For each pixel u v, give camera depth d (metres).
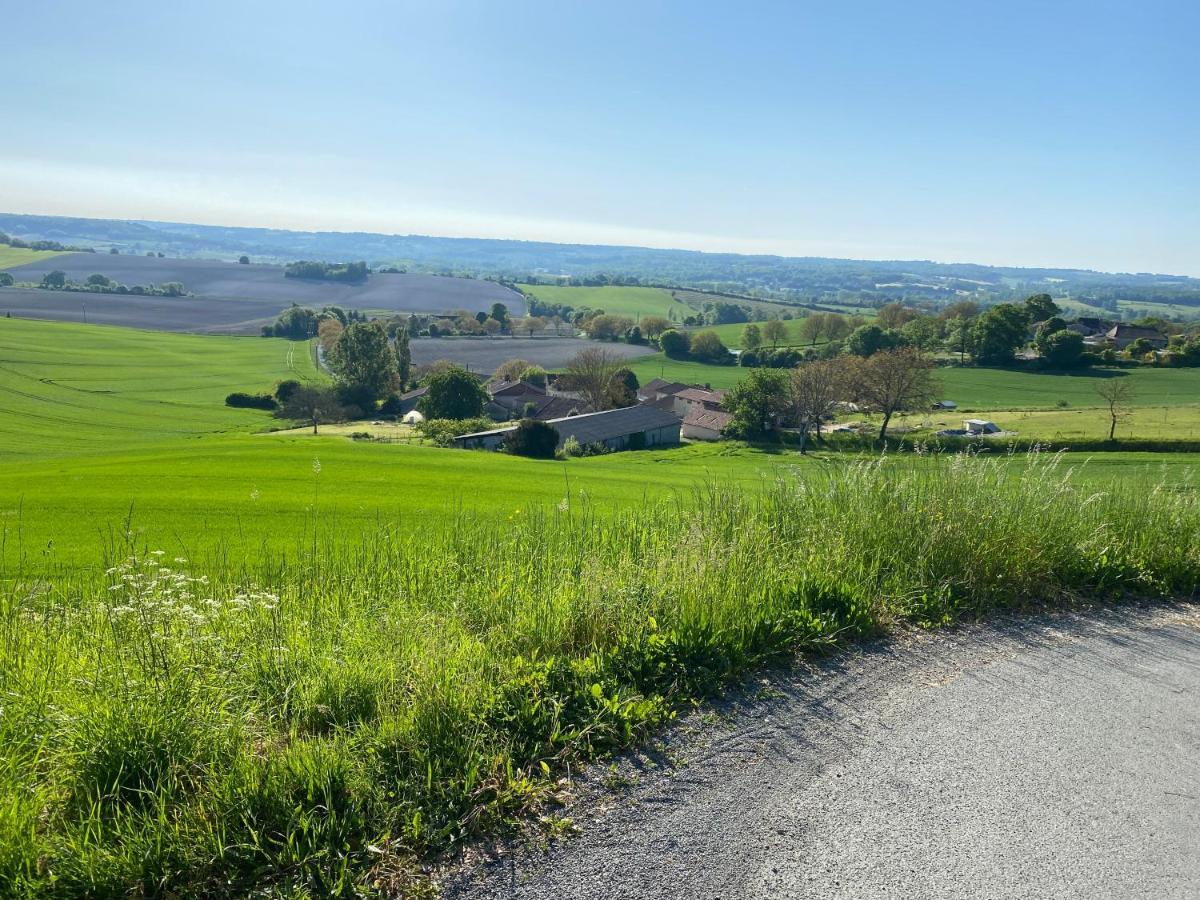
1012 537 6.77
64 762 3.43
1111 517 7.44
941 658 5.30
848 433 61.47
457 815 3.45
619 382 84.50
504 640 4.82
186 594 5.55
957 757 4.04
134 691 3.74
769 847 3.31
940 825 3.47
